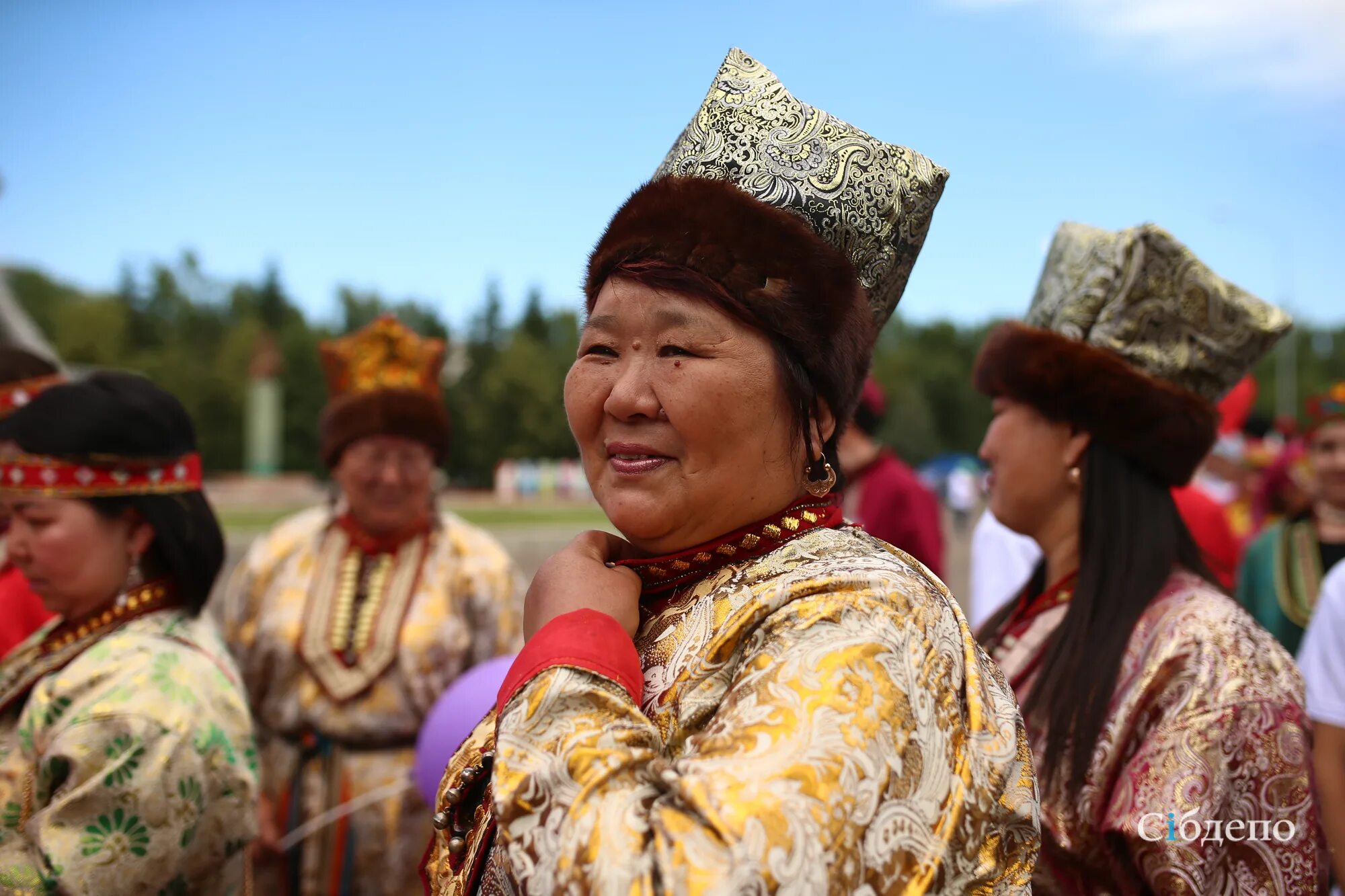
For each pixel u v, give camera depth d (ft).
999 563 9.13
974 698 3.17
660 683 3.15
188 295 221.66
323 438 10.91
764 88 3.67
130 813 5.32
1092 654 5.16
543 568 3.43
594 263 3.54
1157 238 5.71
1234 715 4.72
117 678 5.61
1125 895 4.80
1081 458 5.73
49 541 5.98
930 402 216.13
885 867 2.59
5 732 6.05
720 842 2.41
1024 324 6.04
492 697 7.72
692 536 3.38
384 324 10.84
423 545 10.82
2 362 9.02
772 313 3.20
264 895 9.80
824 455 3.51
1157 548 5.44
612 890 2.46
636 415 3.28
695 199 3.31
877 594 3.01
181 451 6.46
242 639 10.52
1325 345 239.09
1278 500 16.15
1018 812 3.16
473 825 3.45
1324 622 7.22
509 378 184.96
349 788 9.84
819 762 2.55
